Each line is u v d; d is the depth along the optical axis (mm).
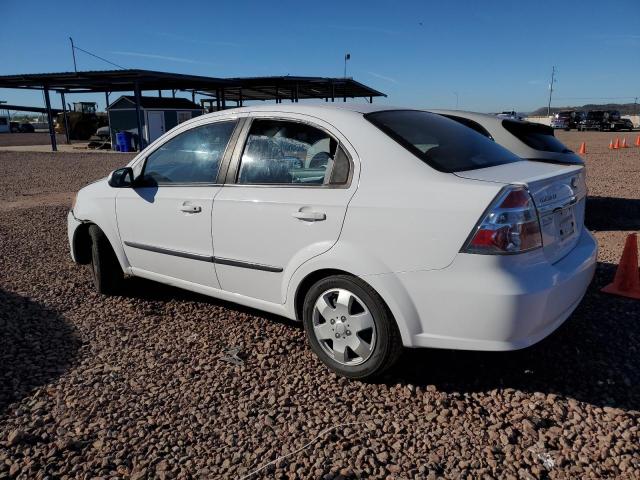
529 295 2715
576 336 3820
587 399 3059
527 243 2791
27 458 2596
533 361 3484
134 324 4195
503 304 2697
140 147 24516
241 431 2812
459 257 2764
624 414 2900
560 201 3113
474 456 2602
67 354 3678
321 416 2939
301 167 3416
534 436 2740
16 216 8906
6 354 3648
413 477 2461
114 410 3002
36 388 3213
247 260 3635
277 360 3576
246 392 3184
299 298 3477
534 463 2547
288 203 3352
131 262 4527
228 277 3814
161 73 22141
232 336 3953
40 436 2766
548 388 3174
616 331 3896
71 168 18734
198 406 3045
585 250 3396
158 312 4449
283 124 3570
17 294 4867
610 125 48656
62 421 2889
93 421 2895
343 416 2941
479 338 2805
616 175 13445
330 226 3158
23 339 3893
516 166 3316
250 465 2553
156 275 4375
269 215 3447
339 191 3184
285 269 3422
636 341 3736
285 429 2830
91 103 42406
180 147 4145
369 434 2779
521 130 6266
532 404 3012
